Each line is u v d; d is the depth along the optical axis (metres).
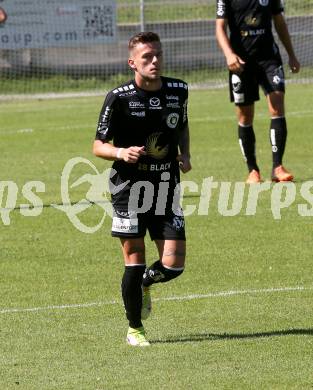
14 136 59.53
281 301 23.97
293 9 91.88
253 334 21.25
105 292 25.33
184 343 20.70
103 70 88.12
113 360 19.61
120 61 88.31
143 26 88.75
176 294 24.92
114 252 29.94
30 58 86.88
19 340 21.25
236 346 20.36
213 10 96.44
